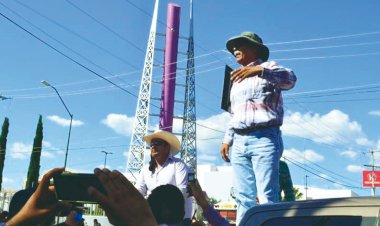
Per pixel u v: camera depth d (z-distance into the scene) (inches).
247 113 175.8
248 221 105.3
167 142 205.6
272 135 173.8
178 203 107.0
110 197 46.0
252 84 178.7
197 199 141.8
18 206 81.8
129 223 46.3
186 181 199.9
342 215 91.7
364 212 89.0
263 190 167.3
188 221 187.6
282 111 179.3
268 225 101.3
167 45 2918.3
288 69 172.7
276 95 176.4
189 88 2915.8
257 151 172.9
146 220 46.5
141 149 2837.1
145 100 2883.9
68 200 53.9
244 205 175.8
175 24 2945.4
